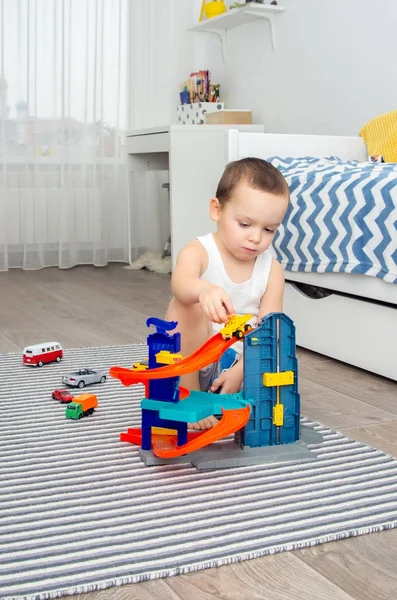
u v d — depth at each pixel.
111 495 1.08
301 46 3.14
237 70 3.65
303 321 2.04
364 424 1.45
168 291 3.03
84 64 3.70
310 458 1.24
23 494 1.08
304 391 1.68
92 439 1.32
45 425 1.40
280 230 2.05
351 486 1.12
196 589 0.84
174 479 1.14
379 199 1.70
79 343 2.12
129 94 3.82
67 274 3.55
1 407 1.51
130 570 0.87
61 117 3.66
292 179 2.01
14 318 2.48
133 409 1.51
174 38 3.90
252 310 1.44
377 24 2.69
